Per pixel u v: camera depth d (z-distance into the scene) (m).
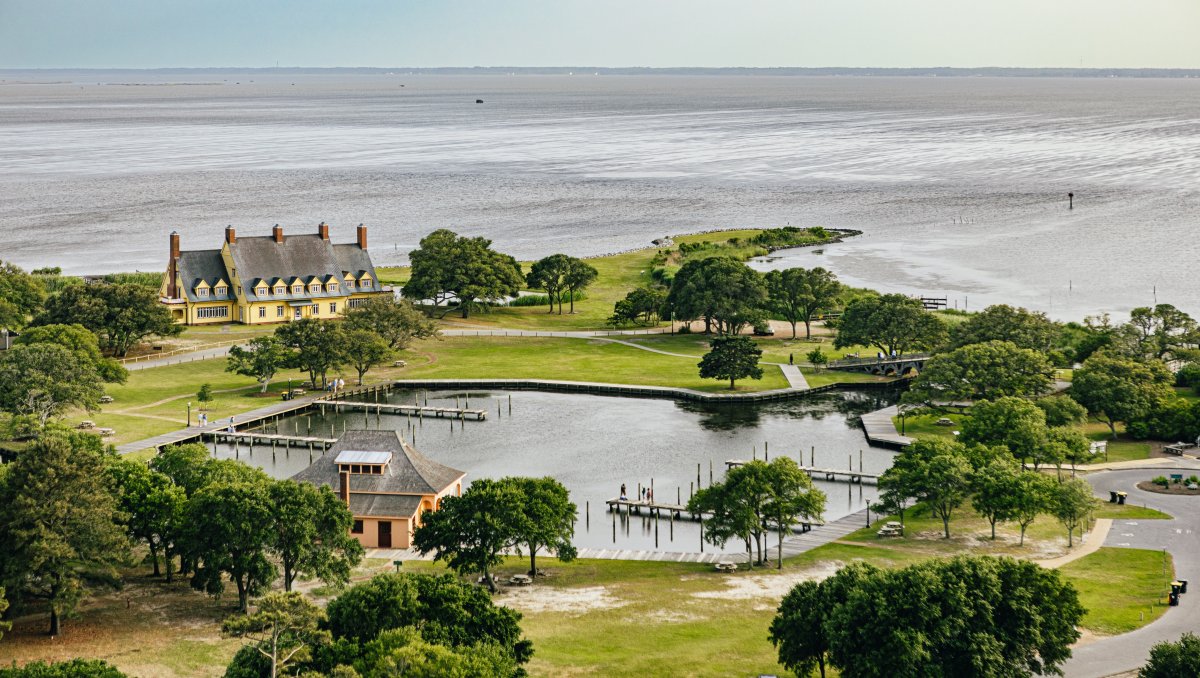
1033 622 81.62
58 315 198.12
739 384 189.12
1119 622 93.19
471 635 82.06
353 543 107.06
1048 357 181.38
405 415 175.50
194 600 104.69
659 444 160.75
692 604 101.94
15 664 78.31
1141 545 114.12
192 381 188.50
